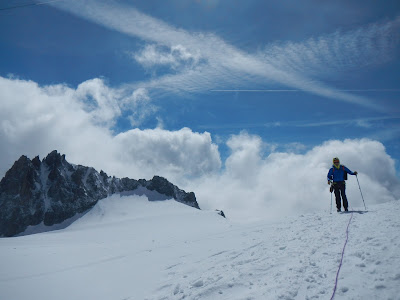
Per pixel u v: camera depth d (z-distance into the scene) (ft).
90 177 569.64
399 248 22.06
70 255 112.47
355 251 24.04
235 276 27.04
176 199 627.05
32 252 124.57
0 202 476.95
